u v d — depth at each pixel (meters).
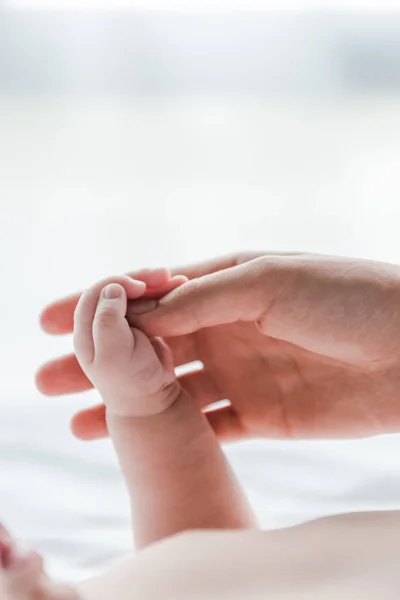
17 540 0.40
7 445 0.61
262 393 0.54
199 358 0.54
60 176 0.81
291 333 0.49
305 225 0.80
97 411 0.54
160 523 0.49
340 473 0.59
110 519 0.56
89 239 0.78
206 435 0.50
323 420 0.53
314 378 0.52
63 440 0.62
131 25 0.80
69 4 0.79
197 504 0.49
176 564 0.41
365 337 0.49
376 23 0.82
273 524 0.54
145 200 0.81
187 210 0.81
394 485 0.58
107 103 0.81
